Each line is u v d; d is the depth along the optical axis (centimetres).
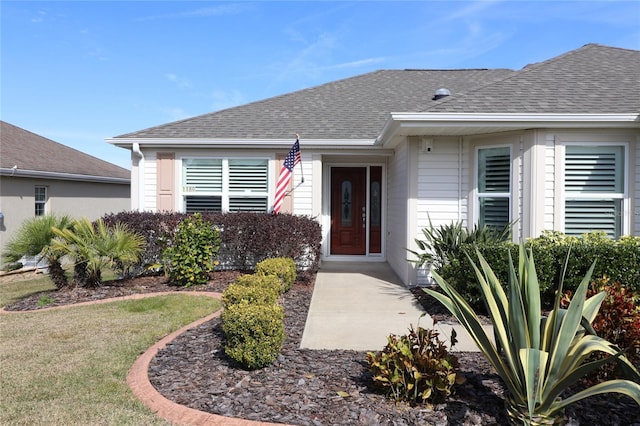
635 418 284
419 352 314
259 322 373
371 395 320
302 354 423
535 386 251
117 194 1856
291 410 298
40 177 1348
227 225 862
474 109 659
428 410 296
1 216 1202
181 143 941
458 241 659
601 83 741
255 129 1009
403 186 834
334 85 1328
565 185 674
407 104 1135
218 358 407
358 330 512
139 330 510
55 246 732
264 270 664
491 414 291
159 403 314
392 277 884
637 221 664
